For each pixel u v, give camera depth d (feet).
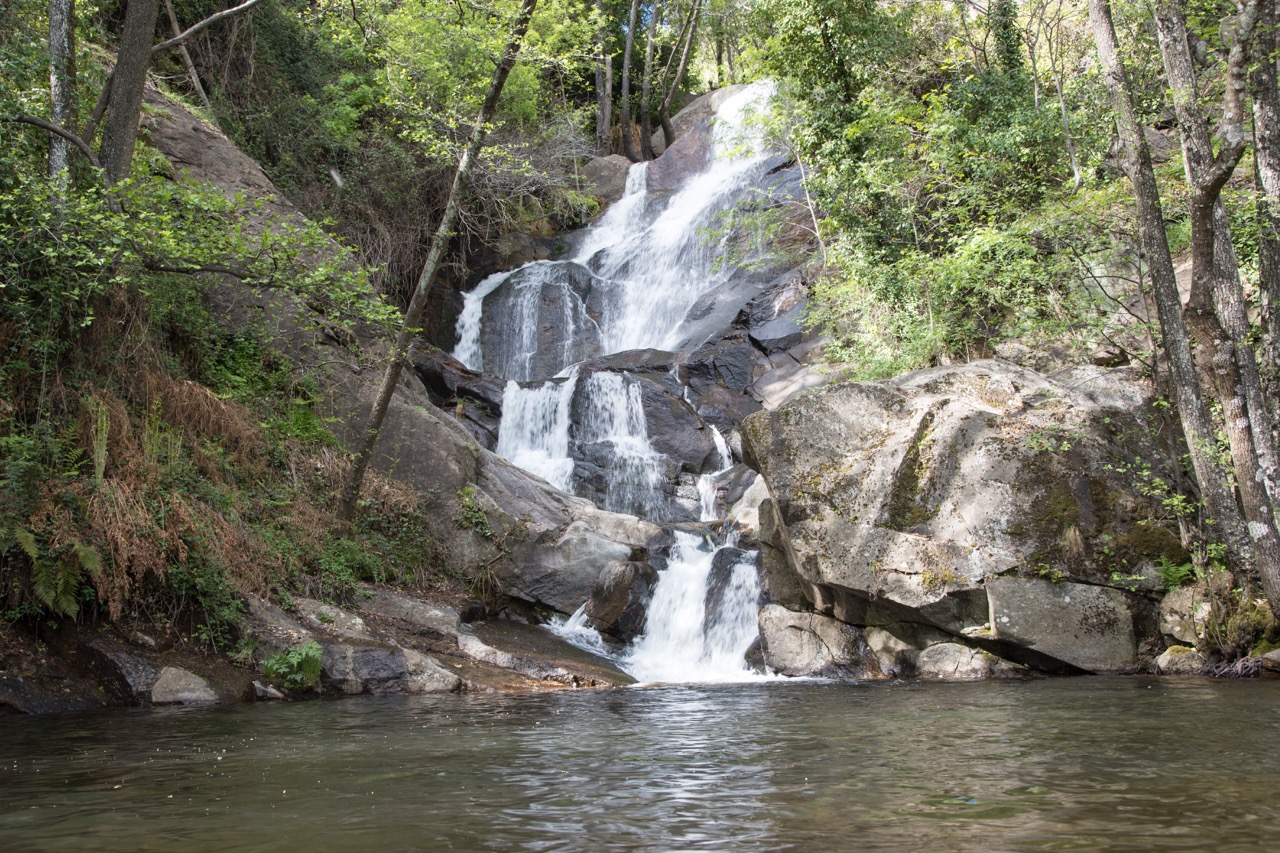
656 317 84.33
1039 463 38.27
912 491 39.29
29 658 29.01
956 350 54.49
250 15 70.64
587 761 18.94
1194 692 29.30
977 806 14.44
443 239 42.39
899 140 58.85
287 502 41.14
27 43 37.78
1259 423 34.83
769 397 66.85
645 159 119.65
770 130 76.54
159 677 29.86
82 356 36.40
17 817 14.37
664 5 130.62
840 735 22.26
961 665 37.55
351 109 76.54
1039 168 54.80
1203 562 37.09
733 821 13.73
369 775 17.51
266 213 52.70
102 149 38.09
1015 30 61.46
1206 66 48.60
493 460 52.54
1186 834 12.61
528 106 90.48
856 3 62.64
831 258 63.00
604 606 44.93
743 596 44.91
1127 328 46.83
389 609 39.22
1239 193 41.88
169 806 15.01
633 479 61.16
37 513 30.71
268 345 48.14
